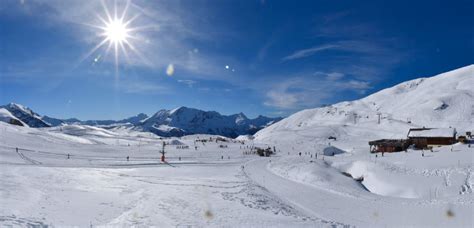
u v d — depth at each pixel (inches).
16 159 2164.1
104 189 1289.4
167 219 862.5
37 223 678.5
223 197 1274.6
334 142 5674.2
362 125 7455.7
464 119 7047.2
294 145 4726.9
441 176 1769.2
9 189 990.4
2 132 3238.2
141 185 1480.1
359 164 2294.5
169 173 2085.4
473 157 2037.4
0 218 655.8
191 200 1152.8
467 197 1311.5
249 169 2475.4
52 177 1423.5
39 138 3459.6
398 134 6269.7
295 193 1573.6
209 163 2780.5
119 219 828.6
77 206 931.3
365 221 1080.2
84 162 2373.3
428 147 3152.1
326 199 1446.9
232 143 5088.6
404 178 1839.3
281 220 962.1
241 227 847.1
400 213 1179.3
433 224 1018.1
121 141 5049.2
